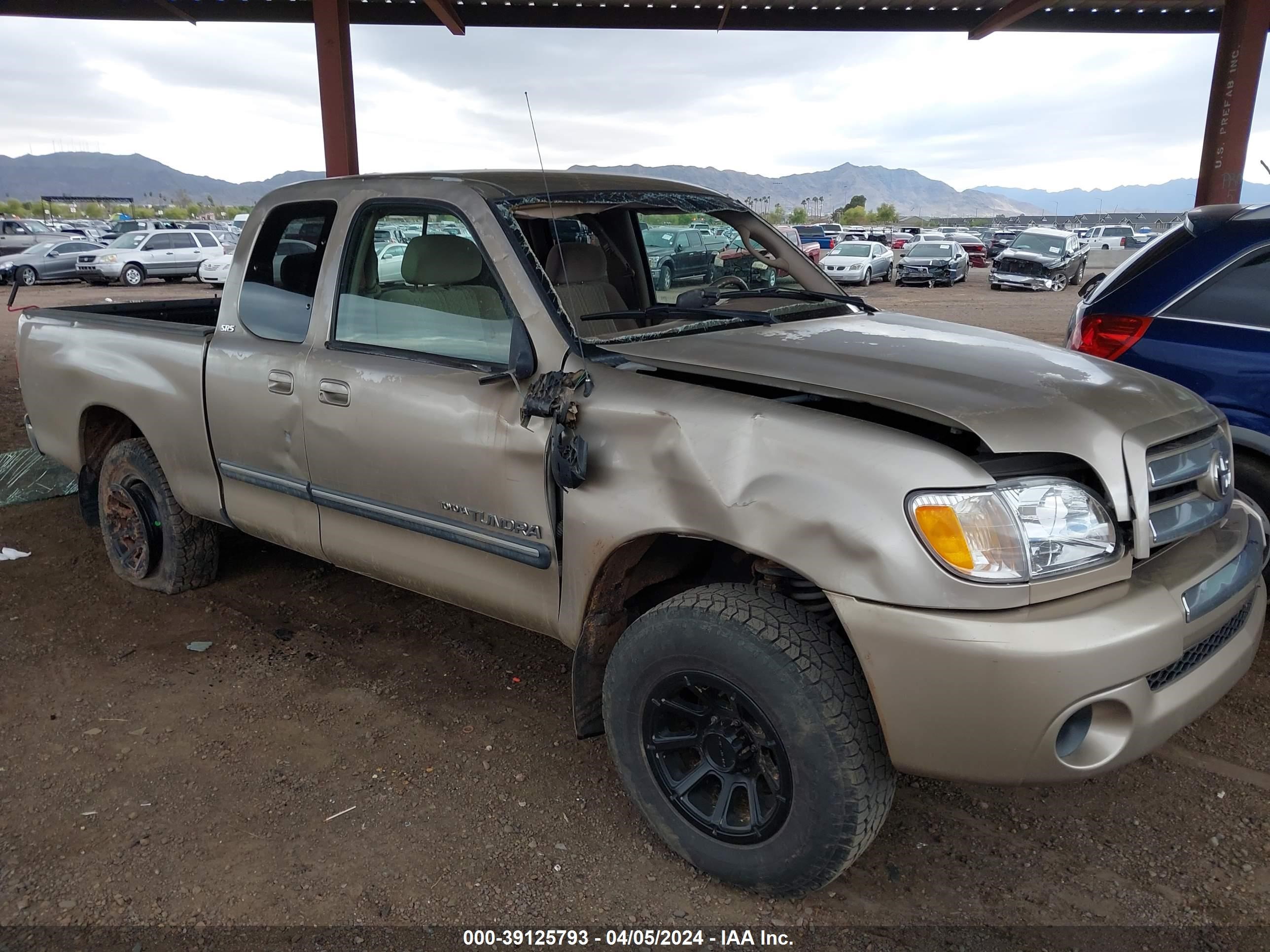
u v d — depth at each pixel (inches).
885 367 101.7
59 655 155.1
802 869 93.0
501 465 111.0
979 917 97.0
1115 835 110.1
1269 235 156.3
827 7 502.6
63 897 99.3
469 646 159.6
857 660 91.3
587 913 97.7
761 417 92.4
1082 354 119.3
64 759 125.1
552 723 135.3
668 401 98.1
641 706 102.0
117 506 180.2
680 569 112.7
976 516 82.7
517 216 119.0
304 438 134.3
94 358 171.5
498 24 489.4
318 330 134.2
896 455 85.6
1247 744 128.6
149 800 116.3
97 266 971.3
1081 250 1143.6
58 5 463.2
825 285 150.2
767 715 90.8
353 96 424.8
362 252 131.0
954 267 1106.1
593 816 114.0
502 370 113.3
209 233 1055.0
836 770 88.4
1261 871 103.3
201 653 155.9
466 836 109.9
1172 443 97.8
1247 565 103.7
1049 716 81.7
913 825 112.8
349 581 186.5
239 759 125.3
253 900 99.0
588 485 103.0
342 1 410.3
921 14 511.5
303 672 149.9
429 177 127.8
